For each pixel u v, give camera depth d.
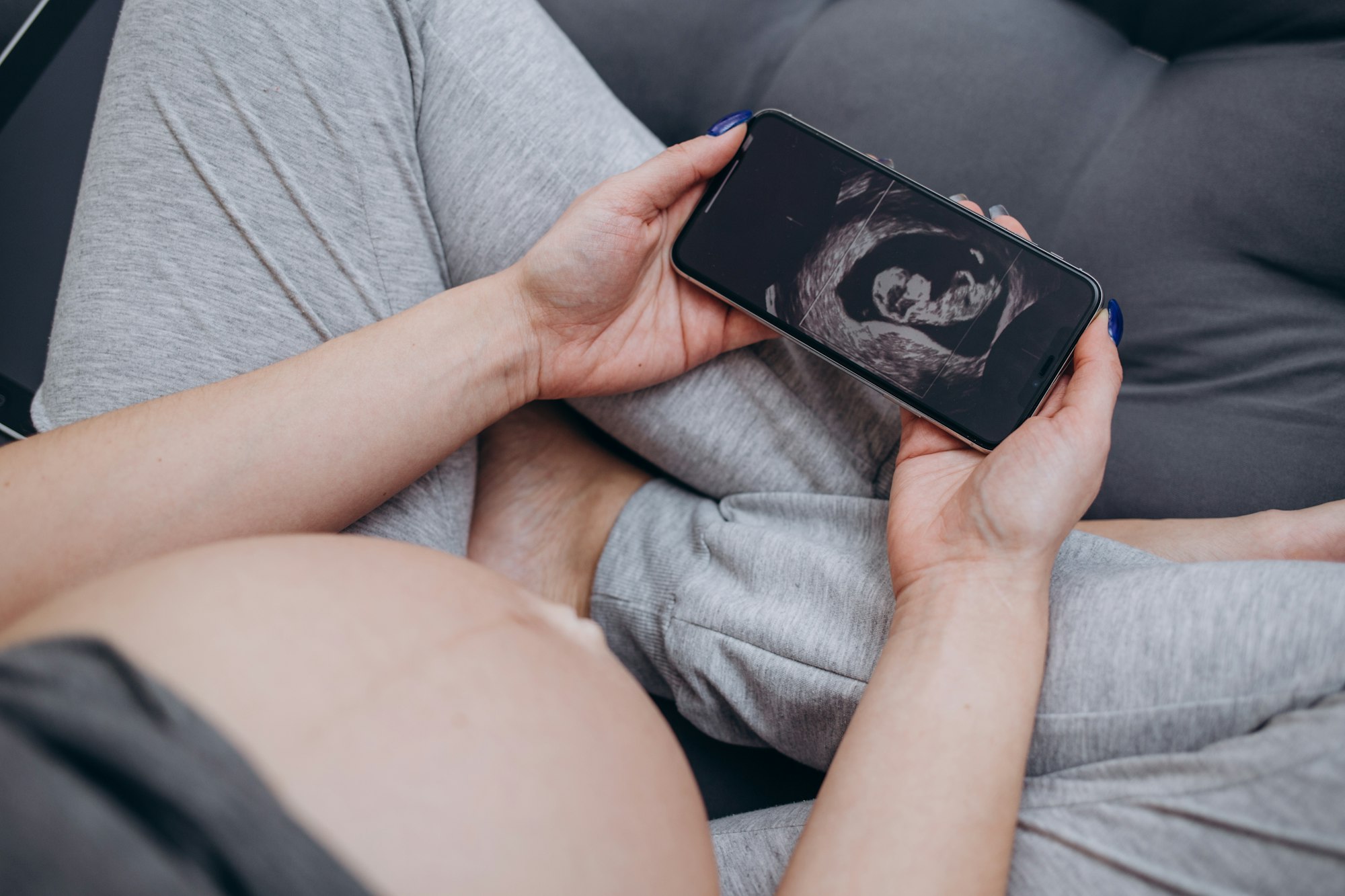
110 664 0.23
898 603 0.51
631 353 0.64
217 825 0.19
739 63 0.86
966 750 0.41
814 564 0.58
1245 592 0.41
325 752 0.25
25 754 0.18
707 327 0.67
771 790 0.67
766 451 0.71
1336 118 0.67
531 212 0.66
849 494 0.70
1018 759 0.41
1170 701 0.41
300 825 0.22
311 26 0.59
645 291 0.64
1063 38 0.78
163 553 0.46
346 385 0.52
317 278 0.59
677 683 0.64
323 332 0.59
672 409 0.70
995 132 0.77
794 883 0.39
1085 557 0.55
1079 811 0.41
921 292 0.62
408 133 0.65
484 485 0.81
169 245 0.56
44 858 0.17
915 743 0.42
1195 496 0.68
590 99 0.69
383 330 0.55
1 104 0.77
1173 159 0.72
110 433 0.47
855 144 0.80
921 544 0.52
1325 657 0.38
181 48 0.57
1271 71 0.70
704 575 0.64
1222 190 0.70
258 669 0.27
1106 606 0.45
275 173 0.58
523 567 0.79
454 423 0.56
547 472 0.82
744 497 0.70
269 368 0.51
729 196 0.64
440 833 0.25
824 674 0.53
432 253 0.68
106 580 0.31
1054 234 0.75
